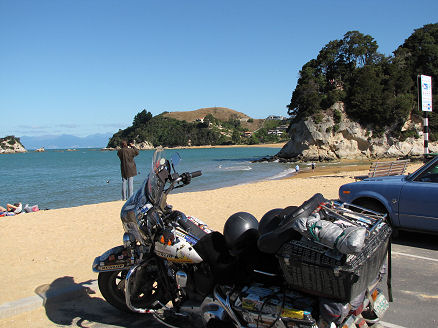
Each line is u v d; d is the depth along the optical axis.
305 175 33.59
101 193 26.11
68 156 141.12
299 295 3.21
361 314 3.77
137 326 4.34
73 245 7.63
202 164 61.12
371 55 72.50
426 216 6.62
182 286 3.75
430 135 65.00
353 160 61.62
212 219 9.98
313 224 2.97
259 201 13.17
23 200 23.34
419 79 13.83
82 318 4.54
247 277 3.52
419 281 5.47
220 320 3.55
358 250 2.74
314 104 64.81
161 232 3.80
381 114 62.34
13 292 5.10
